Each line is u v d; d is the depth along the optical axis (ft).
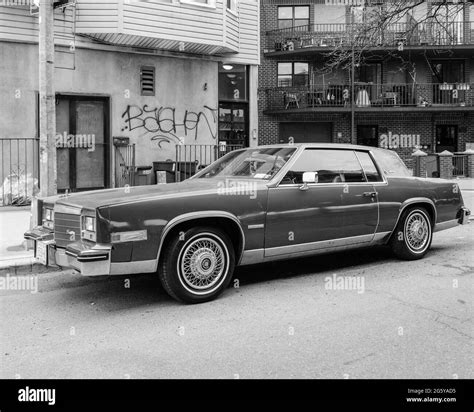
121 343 14.16
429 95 82.17
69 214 17.34
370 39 40.81
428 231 24.17
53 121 25.40
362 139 83.87
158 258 16.62
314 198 19.93
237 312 16.60
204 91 47.11
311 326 15.21
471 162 73.10
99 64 41.52
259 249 18.72
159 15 40.93
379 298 17.94
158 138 44.70
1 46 37.60
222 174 21.65
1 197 37.96
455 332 14.64
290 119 83.05
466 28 78.23
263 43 82.84
